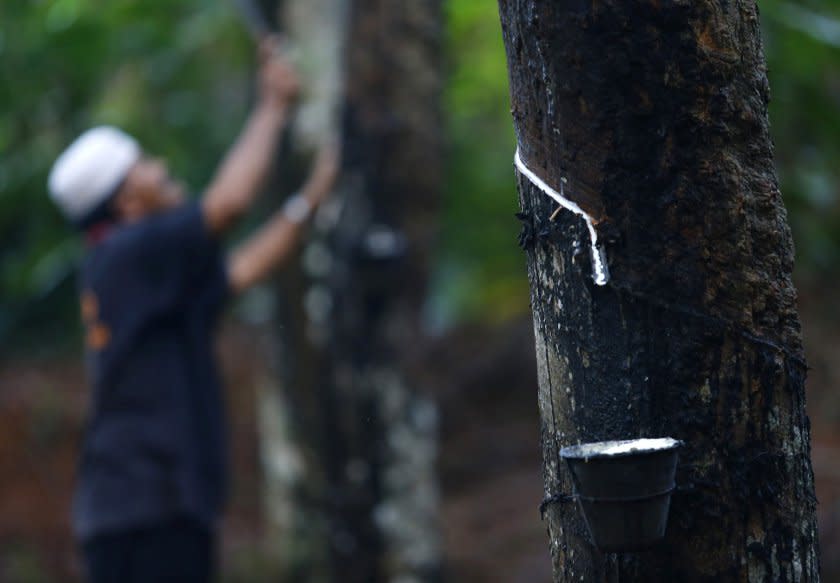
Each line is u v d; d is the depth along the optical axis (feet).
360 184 18.62
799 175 20.31
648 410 5.92
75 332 38.34
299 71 19.04
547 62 5.95
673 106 5.78
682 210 5.84
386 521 19.36
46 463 32.63
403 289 19.04
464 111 26.12
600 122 5.84
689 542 5.94
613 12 5.73
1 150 27.94
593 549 6.13
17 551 28.04
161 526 15.39
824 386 27.71
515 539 26.18
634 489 5.52
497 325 35.22
